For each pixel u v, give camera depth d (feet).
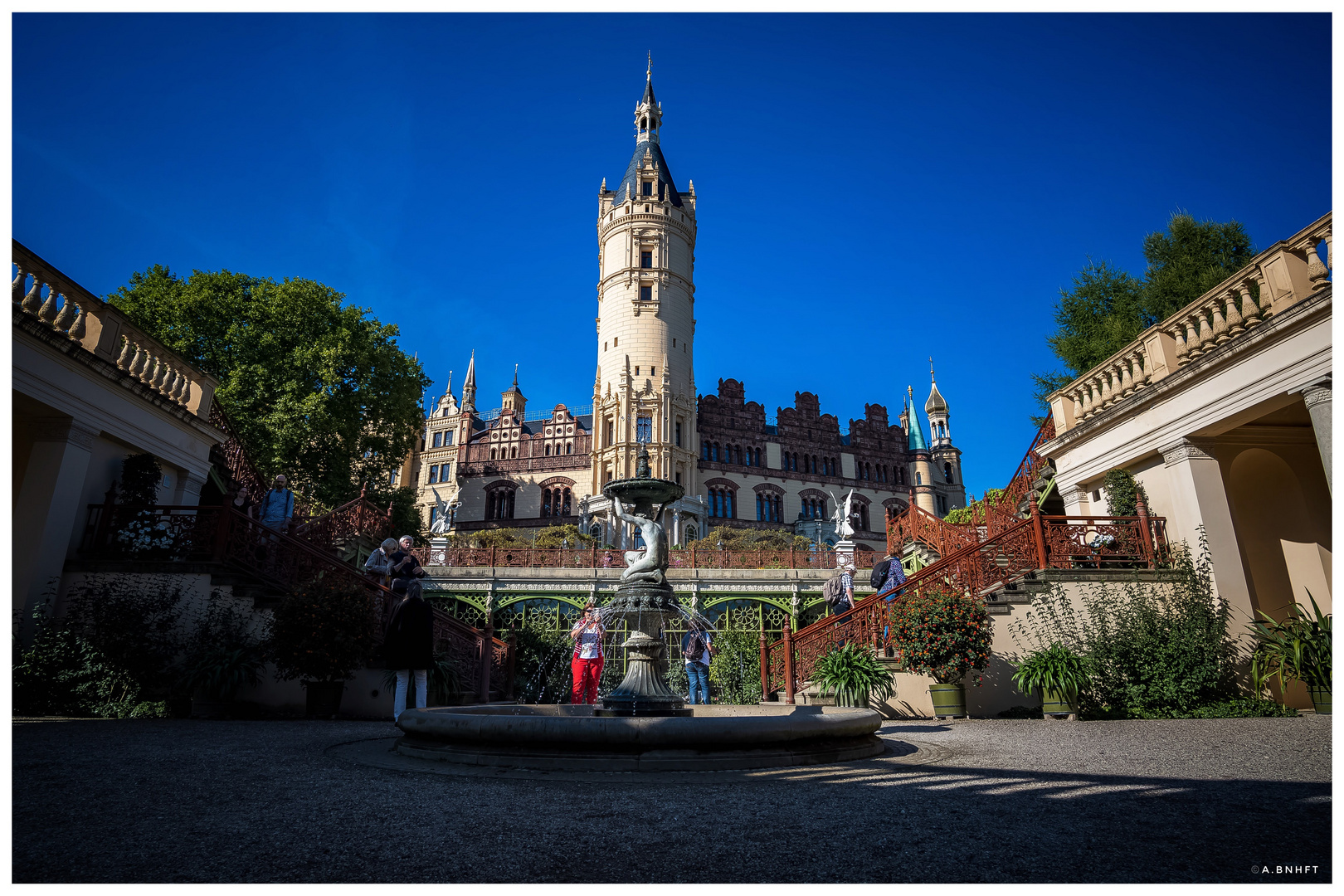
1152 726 27.37
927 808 13.19
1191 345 37.76
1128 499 40.86
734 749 17.93
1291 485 39.86
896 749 21.29
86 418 36.65
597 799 14.06
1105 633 34.40
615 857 10.21
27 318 32.55
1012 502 58.34
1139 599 35.86
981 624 34.42
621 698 25.63
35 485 34.55
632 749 17.66
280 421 90.53
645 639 26.89
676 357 191.21
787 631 40.83
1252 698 33.17
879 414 228.22
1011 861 9.91
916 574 39.45
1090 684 32.73
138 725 25.86
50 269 34.91
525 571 73.36
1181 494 38.04
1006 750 20.88
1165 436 39.29
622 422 177.99
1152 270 81.00
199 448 45.96
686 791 14.85
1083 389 47.55
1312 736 23.18
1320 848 10.43
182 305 91.40
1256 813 12.60
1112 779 15.89
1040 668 32.27
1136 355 42.50
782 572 76.79
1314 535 38.52
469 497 196.24
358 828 11.70
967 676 35.70
